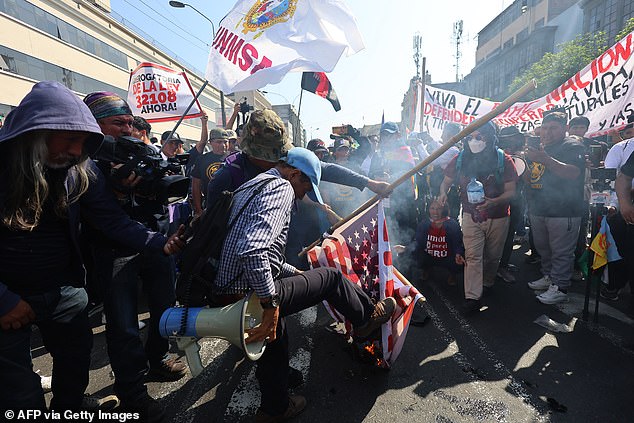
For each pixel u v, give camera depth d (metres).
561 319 3.11
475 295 3.26
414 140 5.38
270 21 3.35
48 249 1.54
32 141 1.36
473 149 3.27
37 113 1.32
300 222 3.47
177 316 1.59
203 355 2.75
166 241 1.82
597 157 4.43
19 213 1.40
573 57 16.86
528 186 3.65
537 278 4.19
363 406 2.10
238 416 2.07
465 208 3.34
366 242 2.57
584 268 3.11
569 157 3.28
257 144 1.80
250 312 1.73
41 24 21.67
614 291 3.48
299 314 3.42
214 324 1.52
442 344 2.77
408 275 4.41
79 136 1.45
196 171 4.23
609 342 2.71
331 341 2.88
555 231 3.37
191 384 2.39
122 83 29.33
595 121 4.44
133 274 2.01
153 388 2.35
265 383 1.87
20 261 1.48
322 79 4.38
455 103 6.36
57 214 1.53
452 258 3.92
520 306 3.41
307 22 3.31
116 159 1.74
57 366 1.76
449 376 2.36
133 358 1.96
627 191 2.66
